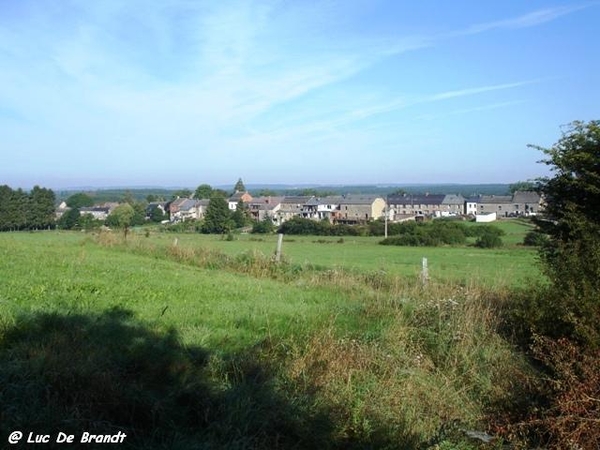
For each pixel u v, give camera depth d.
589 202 10.38
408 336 8.34
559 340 6.71
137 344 6.51
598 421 5.33
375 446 5.41
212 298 10.51
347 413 5.79
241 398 5.47
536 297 8.38
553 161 10.65
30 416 4.44
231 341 7.45
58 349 5.72
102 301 8.88
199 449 4.62
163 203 104.12
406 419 5.87
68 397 4.92
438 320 8.88
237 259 18.39
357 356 7.01
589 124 10.44
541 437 5.74
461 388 6.89
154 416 5.02
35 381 4.88
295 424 5.36
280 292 12.31
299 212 109.75
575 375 6.07
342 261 29.64
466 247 48.81
